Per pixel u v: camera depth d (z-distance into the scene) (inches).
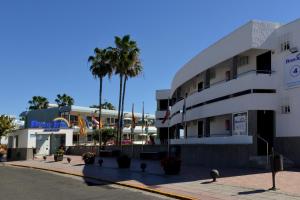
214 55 1338.6
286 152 1044.5
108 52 2020.2
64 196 621.3
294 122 1027.9
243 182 713.6
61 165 1295.5
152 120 3299.7
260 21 1108.5
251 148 1004.6
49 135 1966.0
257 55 1185.4
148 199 589.6
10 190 700.0
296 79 1026.1
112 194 643.5
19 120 3184.1
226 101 1215.6
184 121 1599.4
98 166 1191.6
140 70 2027.6
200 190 641.6
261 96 1084.5
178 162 885.2
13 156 1774.1
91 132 2733.8
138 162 1305.4
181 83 1732.3
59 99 3646.7
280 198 542.3
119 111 1964.8
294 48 1032.2
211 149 1111.0
